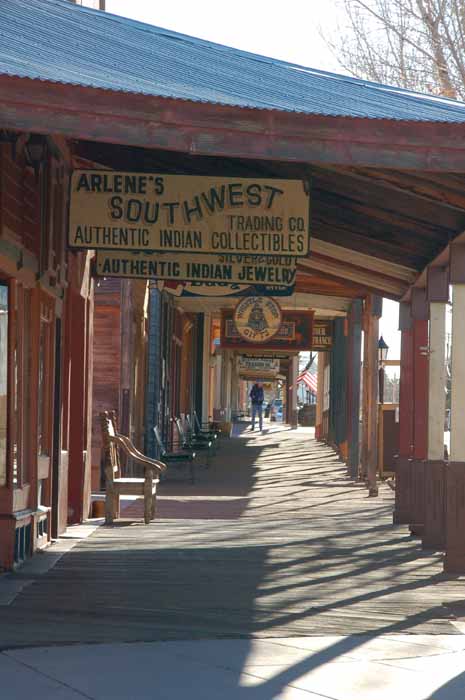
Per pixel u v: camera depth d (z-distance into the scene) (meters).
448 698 6.60
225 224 10.64
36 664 7.22
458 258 11.70
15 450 11.65
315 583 10.80
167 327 29.84
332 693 6.66
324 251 15.86
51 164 12.55
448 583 10.91
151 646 7.81
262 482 25.39
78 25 10.82
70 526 15.77
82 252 15.50
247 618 8.98
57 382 13.99
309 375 84.81
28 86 7.70
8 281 11.17
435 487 13.60
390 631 8.58
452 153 8.35
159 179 10.73
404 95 10.00
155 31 11.37
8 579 10.67
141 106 7.89
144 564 11.86
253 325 27.23
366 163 8.27
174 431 32.38
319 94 9.27
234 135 8.08
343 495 22.22
